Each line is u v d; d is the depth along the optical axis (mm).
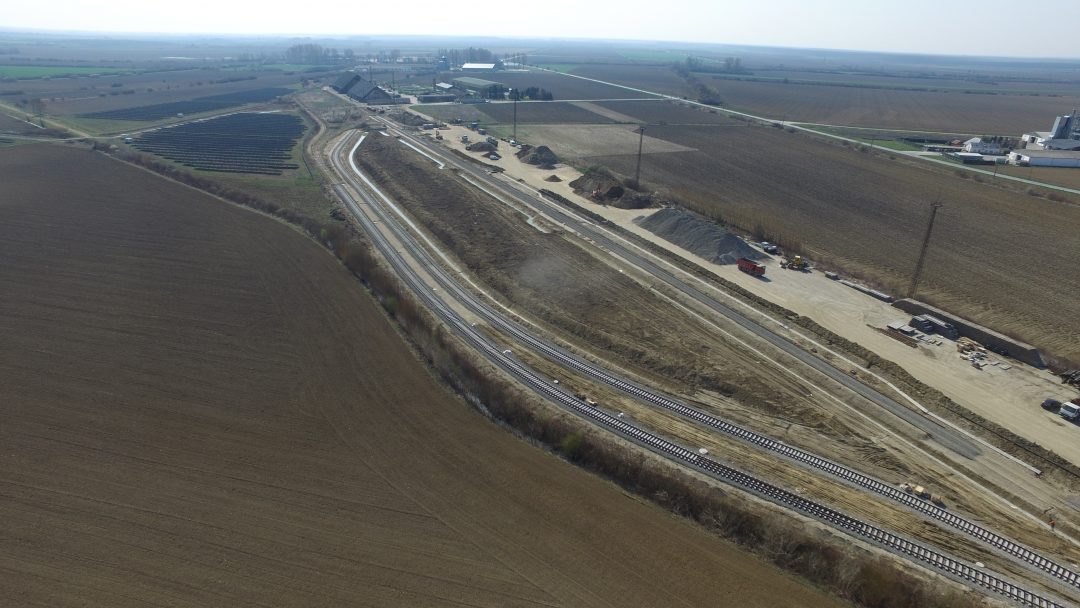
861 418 38594
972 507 31344
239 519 28844
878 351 46531
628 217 77625
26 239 63531
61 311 48875
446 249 67625
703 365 43969
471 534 28500
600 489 31938
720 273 61031
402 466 33031
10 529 27812
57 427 35062
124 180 88375
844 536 29219
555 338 48719
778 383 42125
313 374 41656
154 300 51469
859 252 67438
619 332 48781
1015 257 66312
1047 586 26859
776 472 33594
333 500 30281
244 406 37750
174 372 41125
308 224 70875
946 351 46688
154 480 31188
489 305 54406
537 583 25938
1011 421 38156
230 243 65312
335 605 24609
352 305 52219
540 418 37438
